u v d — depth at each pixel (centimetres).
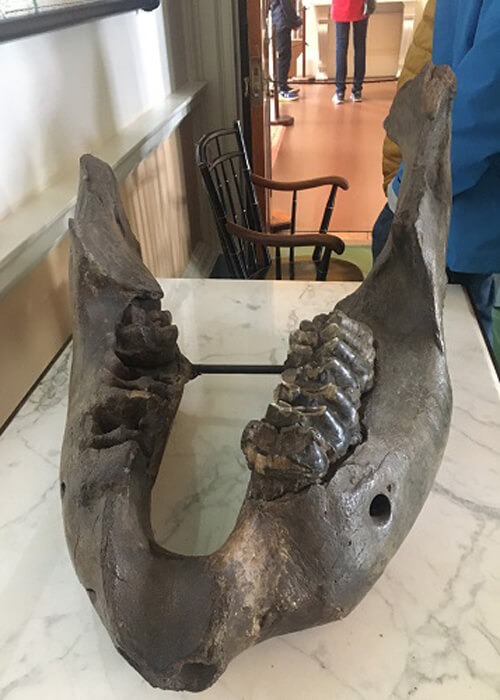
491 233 97
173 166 162
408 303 70
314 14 181
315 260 164
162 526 70
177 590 47
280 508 51
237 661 56
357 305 75
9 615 61
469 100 87
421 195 69
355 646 57
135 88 130
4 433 83
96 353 69
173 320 105
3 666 57
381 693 54
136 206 133
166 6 148
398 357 67
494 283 122
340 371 59
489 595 61
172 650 45
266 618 50
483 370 91
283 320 104
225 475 76
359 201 222
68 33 99
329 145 211
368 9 173
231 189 189
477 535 67
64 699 54
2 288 78
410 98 79
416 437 60
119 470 53
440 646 57
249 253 172
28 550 68
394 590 62
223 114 178
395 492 56
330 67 192
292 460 51
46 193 93
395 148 125
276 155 218
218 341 99
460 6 97
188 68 171
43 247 86
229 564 48
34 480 76
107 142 117
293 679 55
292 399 57
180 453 79
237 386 91
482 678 55
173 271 167
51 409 88
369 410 61
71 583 64
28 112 89
